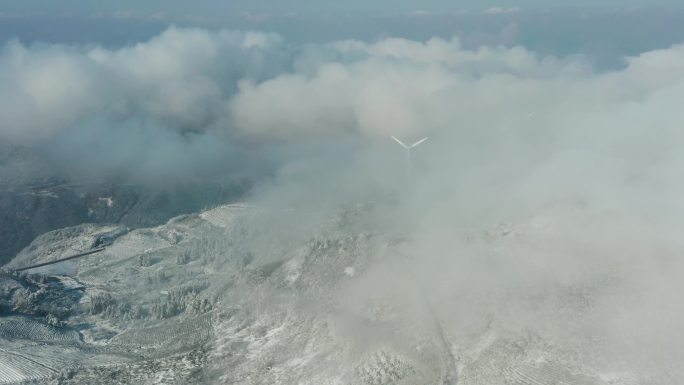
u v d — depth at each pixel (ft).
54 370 534.37
